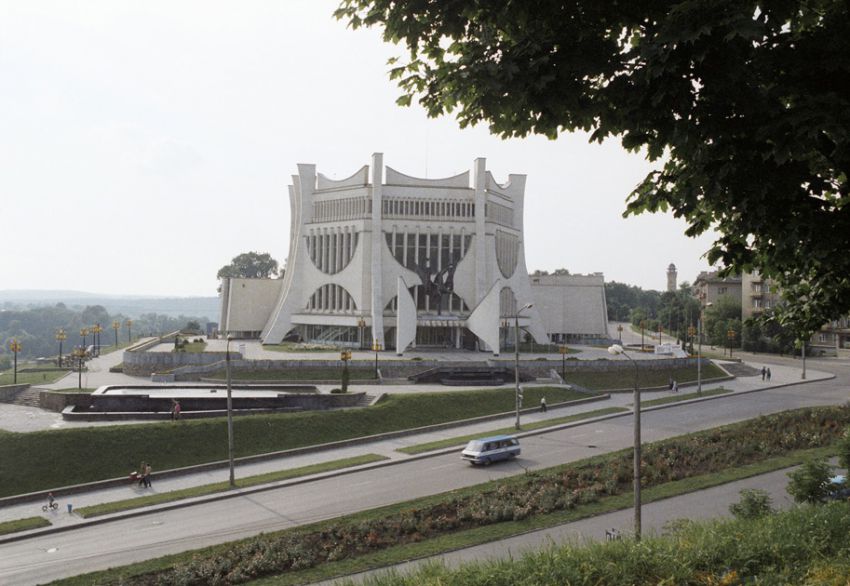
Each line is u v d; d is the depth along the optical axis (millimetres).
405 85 12977
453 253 106688
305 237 112500
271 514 34500
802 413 55531
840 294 14086
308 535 29594
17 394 64000
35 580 26656
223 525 32938
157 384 66375
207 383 69062
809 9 11281
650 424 56875
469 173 109562
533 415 62125
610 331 169875
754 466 40719
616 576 12461
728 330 118250
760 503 23500
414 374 78062
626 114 10969
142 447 45188
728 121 10250
